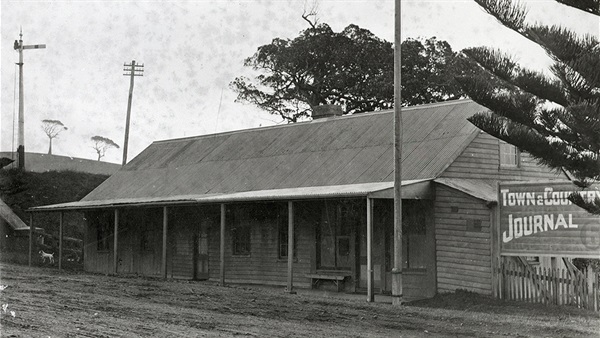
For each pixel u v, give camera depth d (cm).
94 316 1455
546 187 1781
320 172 2441
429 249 2012
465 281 1914
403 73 4372
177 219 2920
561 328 1372
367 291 2022
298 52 4556
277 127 3019
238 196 2328
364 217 2202
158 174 3256
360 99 4522
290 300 1906
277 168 2658
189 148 3366
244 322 1409
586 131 1430
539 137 1566
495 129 1595
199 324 1355
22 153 4978
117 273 2950
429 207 2022
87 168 6812
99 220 3312
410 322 1465
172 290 2161
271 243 2511
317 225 2348
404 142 2302
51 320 1373
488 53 1595
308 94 4722
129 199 3039
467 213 1923
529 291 1758
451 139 2147
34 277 2581
